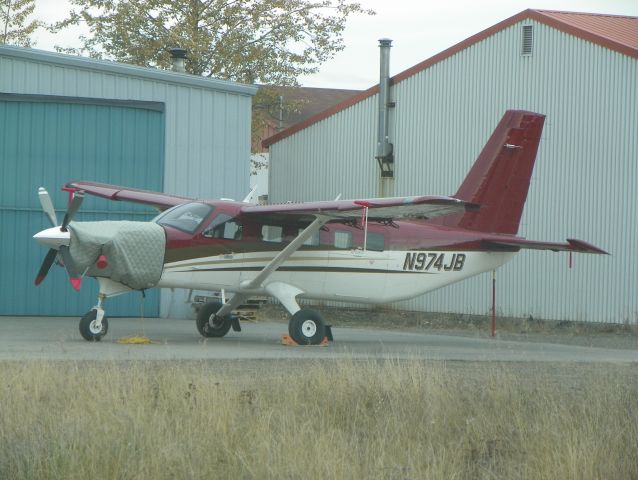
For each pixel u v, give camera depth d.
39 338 28.69
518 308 44.62
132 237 26.78
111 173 40.47
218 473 11.40
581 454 11.98
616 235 41.22
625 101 41.03
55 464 11.14
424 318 45.19
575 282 42.59
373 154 51.75
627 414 15.15
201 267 27.83
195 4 66.75
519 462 12.58
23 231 39.41
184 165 41.59
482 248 31.83
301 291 29.27
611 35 42.97
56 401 15.20
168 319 40.47
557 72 43.59
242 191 42.50
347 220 28.36
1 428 13.13
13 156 39.34
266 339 30.80
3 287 39.19
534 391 17.44
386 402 15.87
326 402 15.64
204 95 41.91
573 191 42.78
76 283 26.55
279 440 12.52
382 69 50.75
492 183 32.06
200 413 13.85
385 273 30.36
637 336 37.41
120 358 22.31
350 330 38.38
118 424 13.07
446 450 12.91
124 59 66.56
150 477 11.16
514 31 45.38
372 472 11.57
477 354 26.98
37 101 39.59
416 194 49.66
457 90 47.78
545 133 43.84
